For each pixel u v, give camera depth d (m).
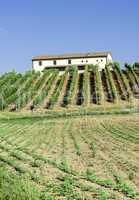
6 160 22.16
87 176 17.22
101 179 16.80
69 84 92.88
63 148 27.61
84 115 60.34
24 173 18.30
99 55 129.00
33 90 83.81
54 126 46.44
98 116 58.00
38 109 71.81
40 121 54.31
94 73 97.19
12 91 81.44
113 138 32.72
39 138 34.66
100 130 39.69
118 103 74.94
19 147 28.45
